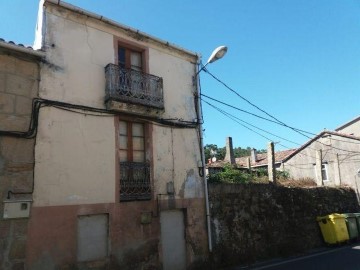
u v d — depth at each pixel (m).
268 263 12.92
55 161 9.30
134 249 10.38
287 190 16.06
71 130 9.77
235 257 12.77
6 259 8.12
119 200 10.34
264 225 14.34
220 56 12.59
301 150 29.34
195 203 12.30
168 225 11.54
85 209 9.59
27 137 8.92
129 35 11.80
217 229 12.70
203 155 12.98
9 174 8.49
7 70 8.95
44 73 9.56
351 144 25.77
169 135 12.16
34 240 8.58
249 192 14.22
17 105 8.93
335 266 11.46
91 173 9.91
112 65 10.77
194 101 13.34
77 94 10.09
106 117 10.59
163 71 12.56
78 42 10.47
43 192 8.94
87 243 9.58
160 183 11.48
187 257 11.70
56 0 10.06
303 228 16.17
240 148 57.47
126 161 10.95
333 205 18.86
